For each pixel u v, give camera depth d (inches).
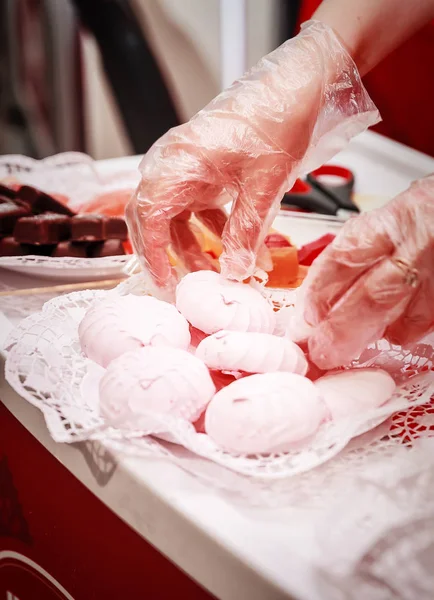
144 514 19.0
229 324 21.3
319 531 17.9
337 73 24.0
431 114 42.5
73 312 23.7
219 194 25.5
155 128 53.1
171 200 23.7
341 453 19.9
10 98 58.9
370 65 27.2
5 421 23.1
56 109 60.1
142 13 50.8
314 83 23.6
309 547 17.6
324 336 20.8
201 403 19.5
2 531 25.2
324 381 20.6
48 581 23.3
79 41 57.2
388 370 22.2
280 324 22.9
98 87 59.4
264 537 17.7
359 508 18.5
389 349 23.0
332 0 26.6
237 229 23.3
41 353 21.8
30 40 56.8
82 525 21.1
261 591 17.1
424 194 20.4
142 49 51.6
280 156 23.4
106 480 19.6
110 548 20.4
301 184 33.9
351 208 32.8
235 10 52.3
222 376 21.0
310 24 25.1
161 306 21.7
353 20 26.1
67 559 22.1
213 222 26.4
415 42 41.0
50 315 23.2
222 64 54.4
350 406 19.8
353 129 24.6
